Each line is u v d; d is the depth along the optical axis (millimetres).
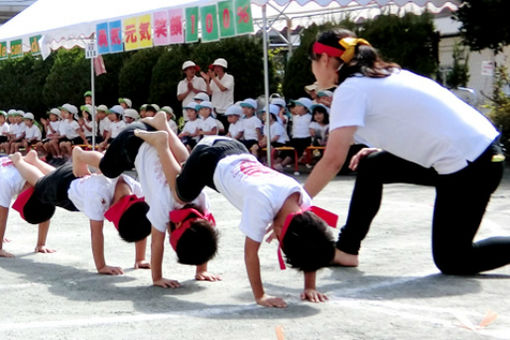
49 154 15031
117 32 10516
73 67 17406
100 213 4660
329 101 11336
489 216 6547
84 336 3250
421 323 3344
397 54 11938
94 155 4809
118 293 4125
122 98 15469
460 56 15031
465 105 4262
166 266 4898
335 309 3629
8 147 16141
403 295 3891
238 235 6023
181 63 14711
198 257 3992
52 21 12039
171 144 4719
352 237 4641
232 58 14055
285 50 16391
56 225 6863
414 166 4418
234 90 14086
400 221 6379
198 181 4078
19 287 4316
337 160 4027
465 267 4277
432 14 12289
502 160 4199
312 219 3469
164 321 3473
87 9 11625
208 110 12336
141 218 4488
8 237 6234
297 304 3744
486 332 3186
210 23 8906
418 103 4066
